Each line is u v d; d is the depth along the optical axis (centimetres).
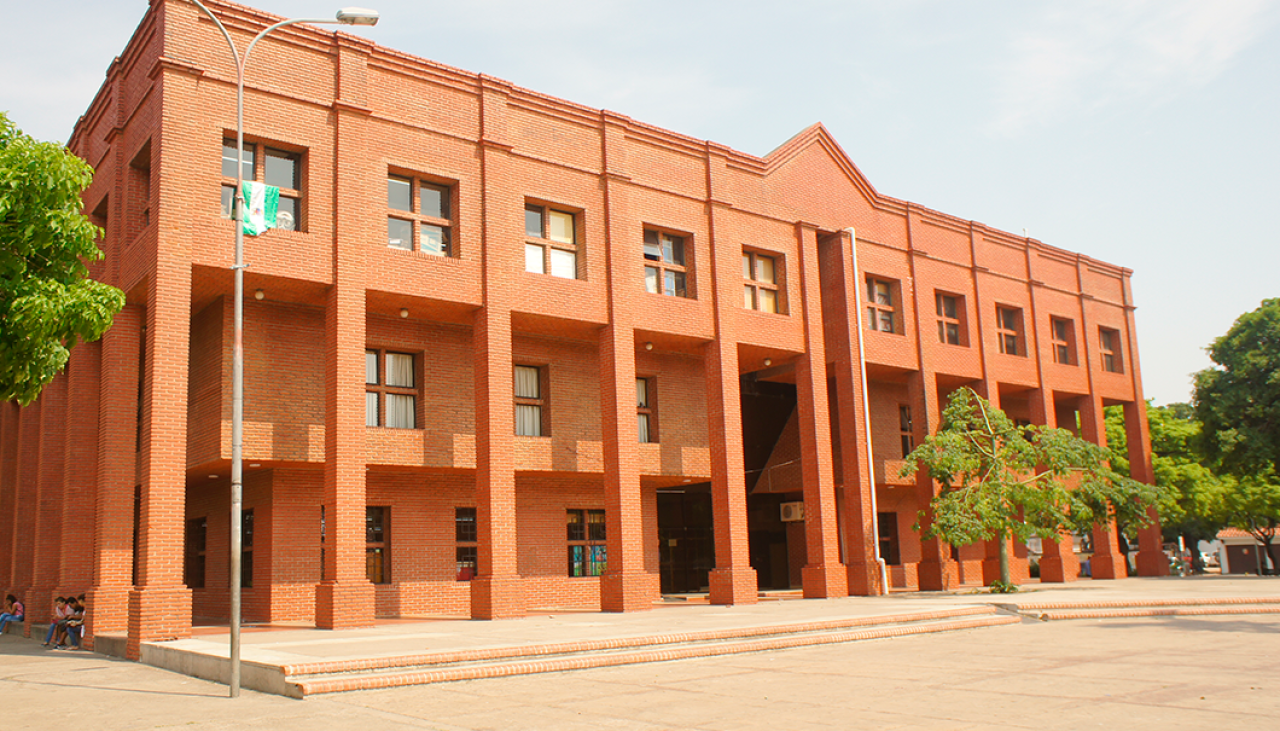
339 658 1198
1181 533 5862
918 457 2720
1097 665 1262
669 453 2727
